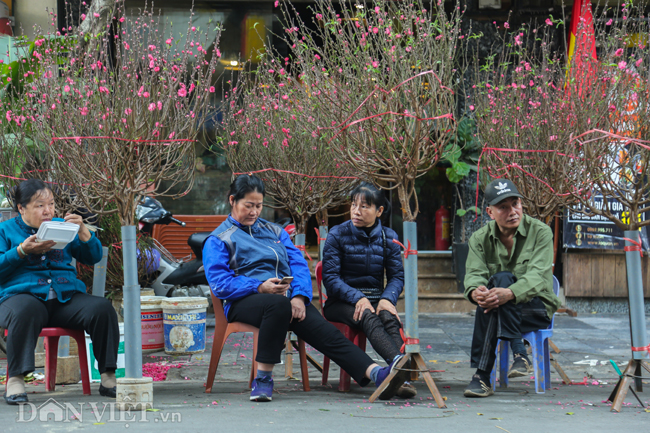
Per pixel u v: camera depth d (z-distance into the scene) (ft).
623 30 18.13
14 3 32.58
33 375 18.71
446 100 14.58
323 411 13.94
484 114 20.83
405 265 15.11
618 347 24.45
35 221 15.83
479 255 17.29
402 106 14.34
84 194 15.78
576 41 19.77
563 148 17.83
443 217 36.99
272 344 15.43
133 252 14.06
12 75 21.48
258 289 15.98
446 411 14.02
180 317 23.20
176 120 14.38
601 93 17.10
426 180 37.17
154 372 19.80
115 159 13.82
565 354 23.04
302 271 17.06
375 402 15.17
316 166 19.56
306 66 16.93
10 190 18.52
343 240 17.70
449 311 34.35
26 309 14.85
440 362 21.91
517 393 16.63
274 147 20.15
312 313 16.51
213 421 12.83
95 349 15.70
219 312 16.70
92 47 16.84
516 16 33.86
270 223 17.72
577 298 34.30
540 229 17.04
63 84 15.98
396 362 14.97
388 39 14.92
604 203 15.74
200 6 34.32
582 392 16.88
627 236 15.35
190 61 20.89
